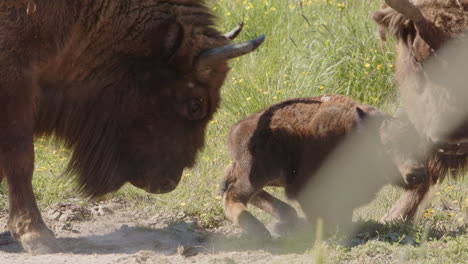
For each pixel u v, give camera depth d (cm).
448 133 1903
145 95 1905
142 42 1881
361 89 2997
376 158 1850
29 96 1784
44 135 2002
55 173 2416
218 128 2828
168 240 1906
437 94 1909
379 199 2223
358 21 3362
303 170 1930
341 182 1884
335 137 1900
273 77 3111
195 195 2248
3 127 1756
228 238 1912
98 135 1948
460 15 1886
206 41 1883
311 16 3597
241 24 2008
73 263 1628
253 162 1930
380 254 1653
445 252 1653
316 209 1894
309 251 1742
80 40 1862
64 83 1923
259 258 1708
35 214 1772
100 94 1930
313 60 3139
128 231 1986
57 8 1786
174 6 1881
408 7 1897
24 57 1772
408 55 2002
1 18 1747
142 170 1936
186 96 1905
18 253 1747
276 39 3444
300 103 1991
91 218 2136
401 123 1844
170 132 1919
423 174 1786
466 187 2342
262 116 1980
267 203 2052
